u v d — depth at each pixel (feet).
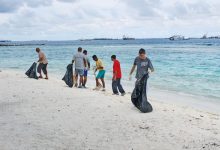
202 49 246.68
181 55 170.50
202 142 24.58
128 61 132.36
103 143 23.99
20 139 24.40
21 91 44.83
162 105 39.29
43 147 22.86
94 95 43.16
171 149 23.04
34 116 31.12
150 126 28.43
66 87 51.98
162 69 97.96
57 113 32.37
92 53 209.87
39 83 55.01
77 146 23.29
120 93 50.57
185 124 29.45
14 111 33.04
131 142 24.29
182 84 66.18
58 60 146.92
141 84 33.99
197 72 88.48
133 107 35.78
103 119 30.40
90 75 80.89
